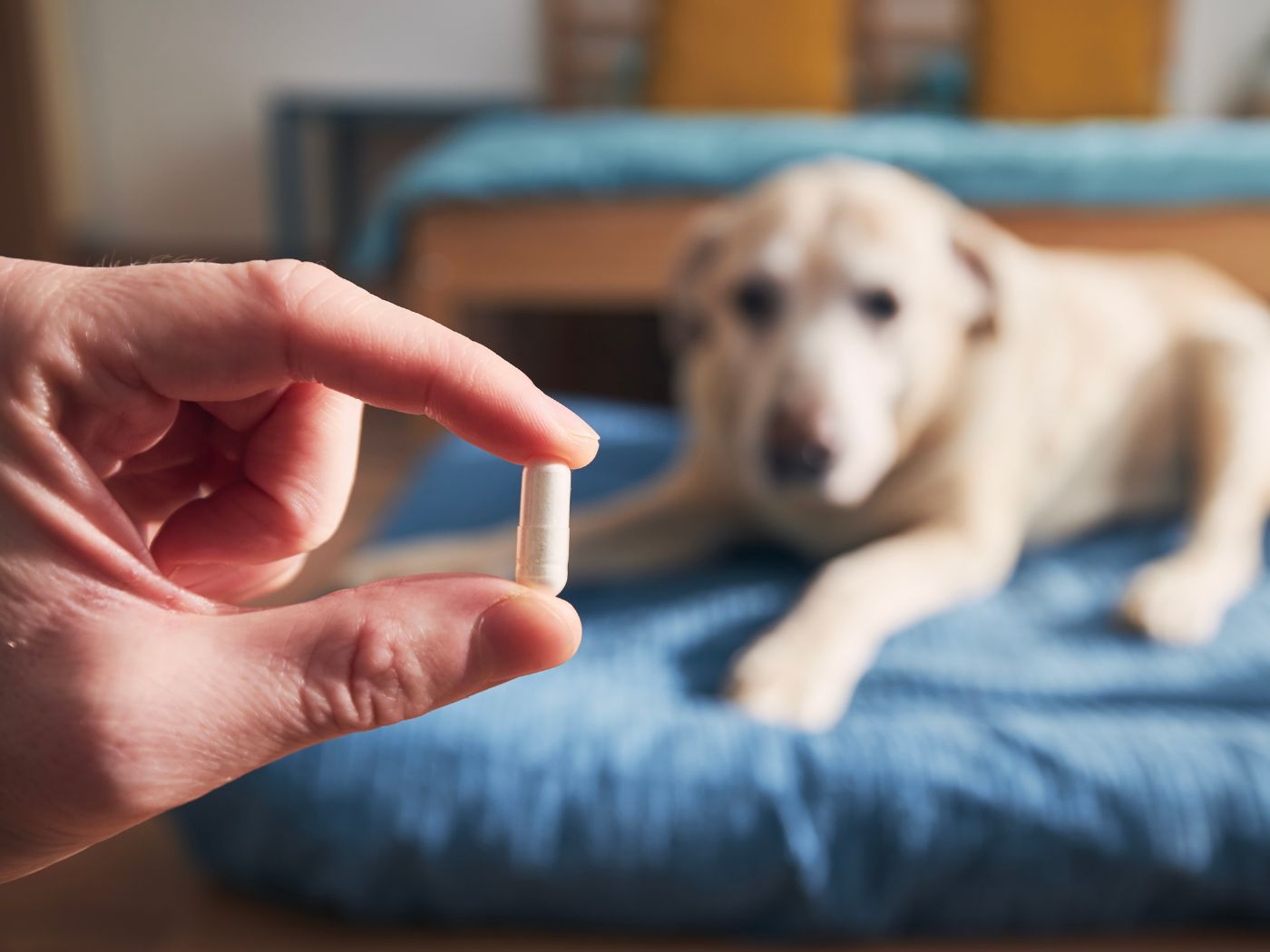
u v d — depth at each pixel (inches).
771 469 24.8
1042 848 18.3
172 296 9.9
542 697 20.9
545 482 9.9
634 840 18.4
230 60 95.7
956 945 18.9
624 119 67.2
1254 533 29.9
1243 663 22.8
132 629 9.8
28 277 10.0
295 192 94.0
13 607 9.7
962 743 19.4
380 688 9.7
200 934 19.1
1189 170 48.6
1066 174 48.9
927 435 27.0
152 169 97.2
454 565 26.4
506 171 49.6
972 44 80.0
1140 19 77.2
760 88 77.5
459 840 18.5
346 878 18.8
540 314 66.1
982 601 26.1
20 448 9.7
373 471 52.1
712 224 29.2
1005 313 26.8
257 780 19.1
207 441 11.9
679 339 31.2
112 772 9.7
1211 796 18.5
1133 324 31.0
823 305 25.7
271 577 12.6
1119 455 30.4
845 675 21.6
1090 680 22.1
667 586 27.9
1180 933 19.1
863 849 18.5
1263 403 29.1
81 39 94.2
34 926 19.3
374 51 96.7
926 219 27.3
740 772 18.8
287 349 9.8
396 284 55.4
